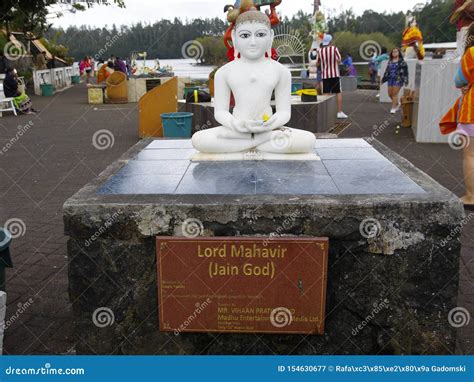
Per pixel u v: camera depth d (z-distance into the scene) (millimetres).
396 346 2936
